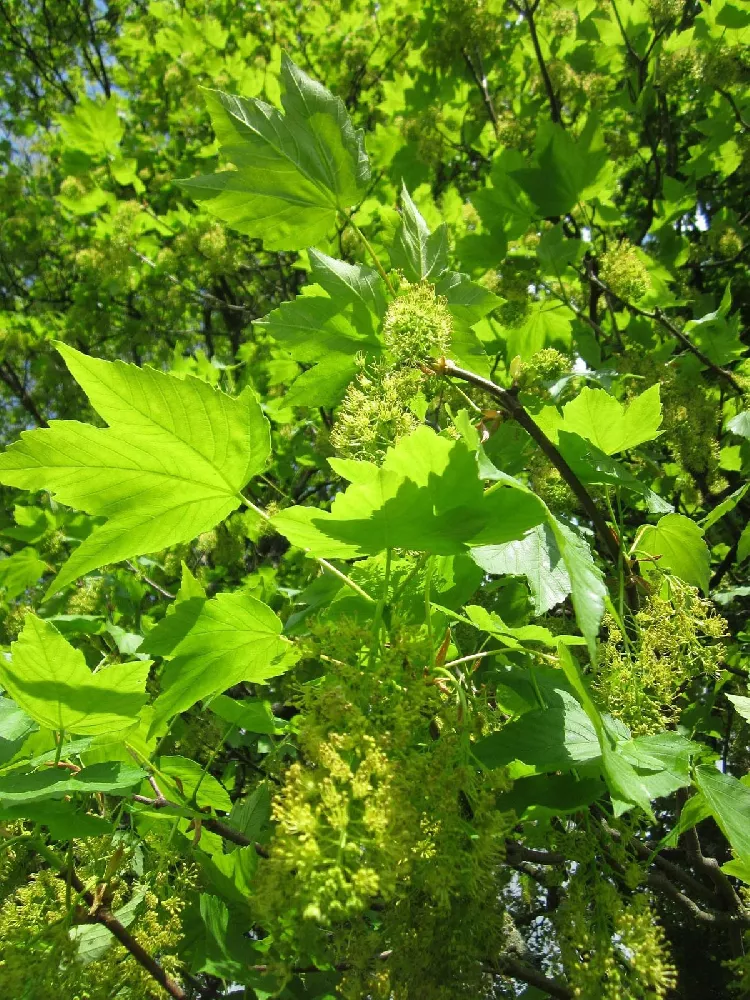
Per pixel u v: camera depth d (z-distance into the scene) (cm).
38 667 34
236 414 34
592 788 33
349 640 32
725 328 83
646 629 39
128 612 83
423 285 43
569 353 80
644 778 31
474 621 36
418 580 39
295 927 27
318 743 29
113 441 33
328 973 44
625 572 44
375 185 116
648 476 80
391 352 43
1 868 40
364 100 167
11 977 32
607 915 31
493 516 32
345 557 35
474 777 30
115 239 135
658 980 28
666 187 108
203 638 36
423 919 30
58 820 35
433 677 32
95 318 180
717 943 83
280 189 47
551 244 80
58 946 33
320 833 26
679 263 108
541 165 78
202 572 103
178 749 69
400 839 26
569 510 58
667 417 75
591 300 91
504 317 80
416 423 41
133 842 40
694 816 35
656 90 114
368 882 25
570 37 122
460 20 112
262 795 51
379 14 154
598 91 112
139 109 201
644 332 89
